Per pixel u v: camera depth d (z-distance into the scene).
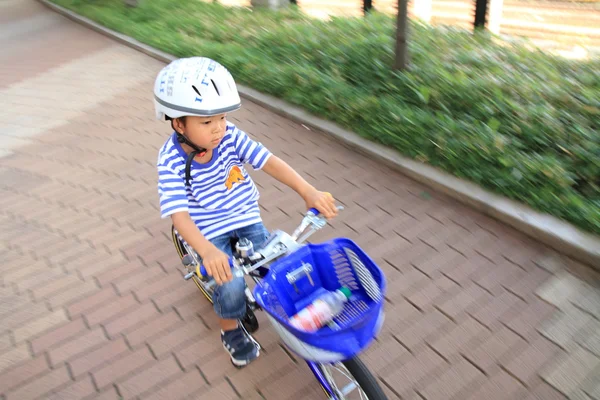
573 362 2.67
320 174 4.34
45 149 5.18
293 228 3.77
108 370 2.82
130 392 2.70
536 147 4.07
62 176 4.68
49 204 4.29
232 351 2.71
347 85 5.31
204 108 2.09
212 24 8.00
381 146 4.49
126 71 7.05
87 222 4.03
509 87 4.73
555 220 3.42
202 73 2.11
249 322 2.87
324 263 2.21
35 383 2.78
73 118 5.81
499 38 6.12
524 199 3.60
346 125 4.83
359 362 2.10
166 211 2.24
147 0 9.69
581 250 3.20
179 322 3.08
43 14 10.47
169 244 3.71
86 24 9.25
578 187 3.72
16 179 4.69
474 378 2.63
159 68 7.05
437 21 7.57
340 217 3.83
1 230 4.01
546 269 3.23
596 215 3.29
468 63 5.41
